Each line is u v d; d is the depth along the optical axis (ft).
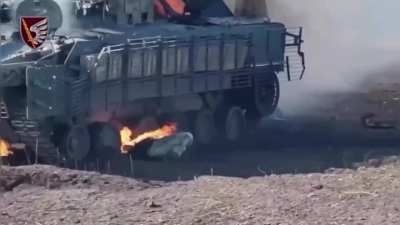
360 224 115.44
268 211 121.80
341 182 140.97
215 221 117.08
